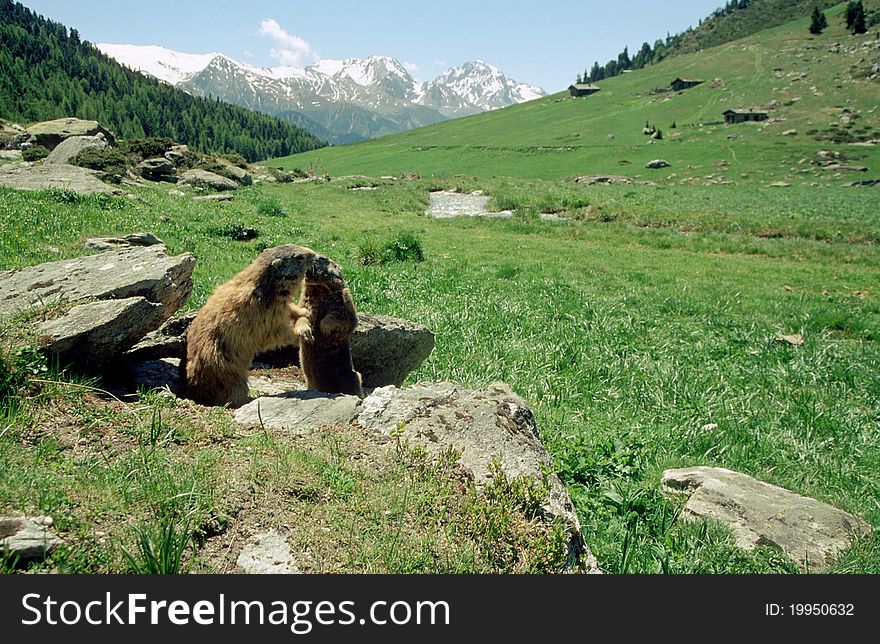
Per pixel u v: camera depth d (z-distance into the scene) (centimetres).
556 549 390
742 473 725
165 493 374
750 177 7775
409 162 10256
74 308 568
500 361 1038
